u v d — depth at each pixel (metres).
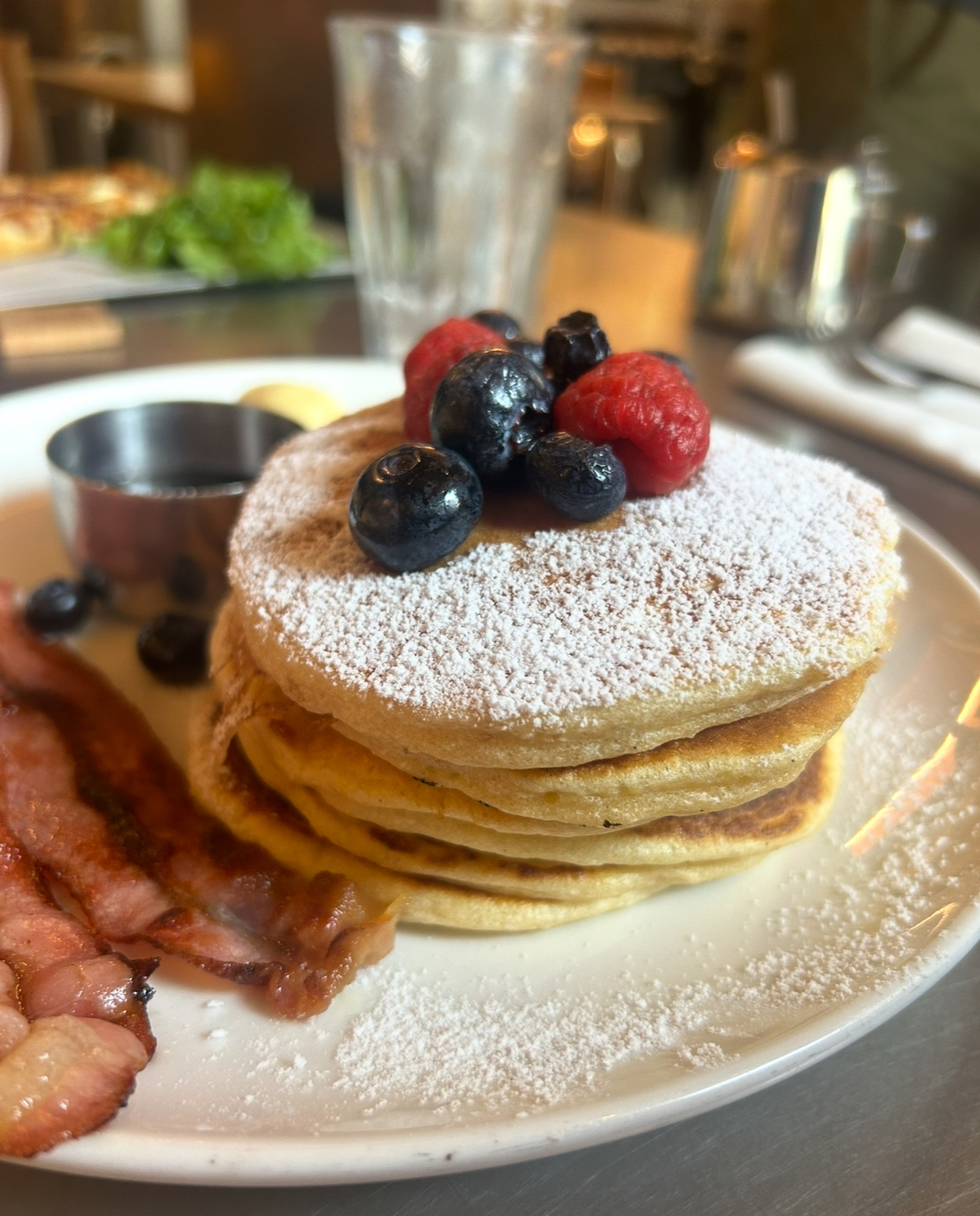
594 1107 0.09
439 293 0.33
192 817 0.14
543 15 0.41
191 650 0.17
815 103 0.47
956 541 0.23
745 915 0.12
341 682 0.11
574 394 0.13
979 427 0.27
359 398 0.26
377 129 0.31
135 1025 0.11
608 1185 0.10
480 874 0.12
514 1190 0.10
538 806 0.12
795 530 0.13
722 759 0.12
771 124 0.37
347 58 0.30
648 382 0.13
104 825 0.14
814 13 0.47
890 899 0.12
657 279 0.42
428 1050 0.11
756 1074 0.10
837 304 0.34
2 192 0.46
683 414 0.13
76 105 0.71
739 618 0.12
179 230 0.38
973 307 0.45
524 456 0.13
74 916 0.13
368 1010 0.11
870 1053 0.11
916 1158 0.10
